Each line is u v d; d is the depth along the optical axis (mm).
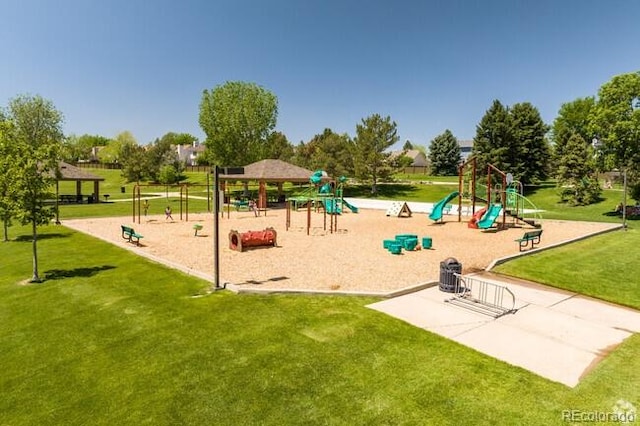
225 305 10609
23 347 8562
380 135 54031
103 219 30344
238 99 55531
